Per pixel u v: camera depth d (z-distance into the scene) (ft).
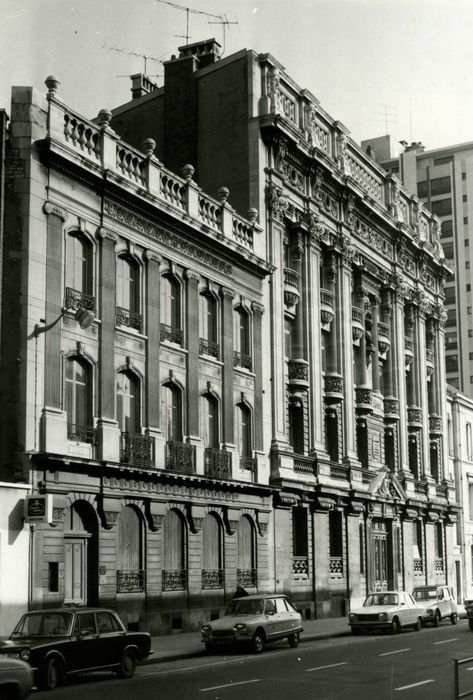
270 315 139.74
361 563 160.76
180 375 116.98
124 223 108.27
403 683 67.72
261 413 134.21
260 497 130.93
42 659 64.18
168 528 112.68
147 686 66.23
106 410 102.06
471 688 54.19
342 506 154.20
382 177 189.47
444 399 211.82
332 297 159.53
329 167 156.97
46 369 94.12
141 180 112.88
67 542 95.96
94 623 70.28
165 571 110.11
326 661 84.23
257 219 138.62
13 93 95.91
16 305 92.79
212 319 126.52
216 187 143.02
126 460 103.76
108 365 103.14
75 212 100.73
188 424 117.19
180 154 147.64
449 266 215.31
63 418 95.35
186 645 96.37
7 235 93.86
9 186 94.68
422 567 190.19
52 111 98.53
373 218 178.40
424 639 108.99
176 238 117.91
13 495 88.38
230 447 125.49
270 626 95.25
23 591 88.43
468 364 353.31
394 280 187.52
